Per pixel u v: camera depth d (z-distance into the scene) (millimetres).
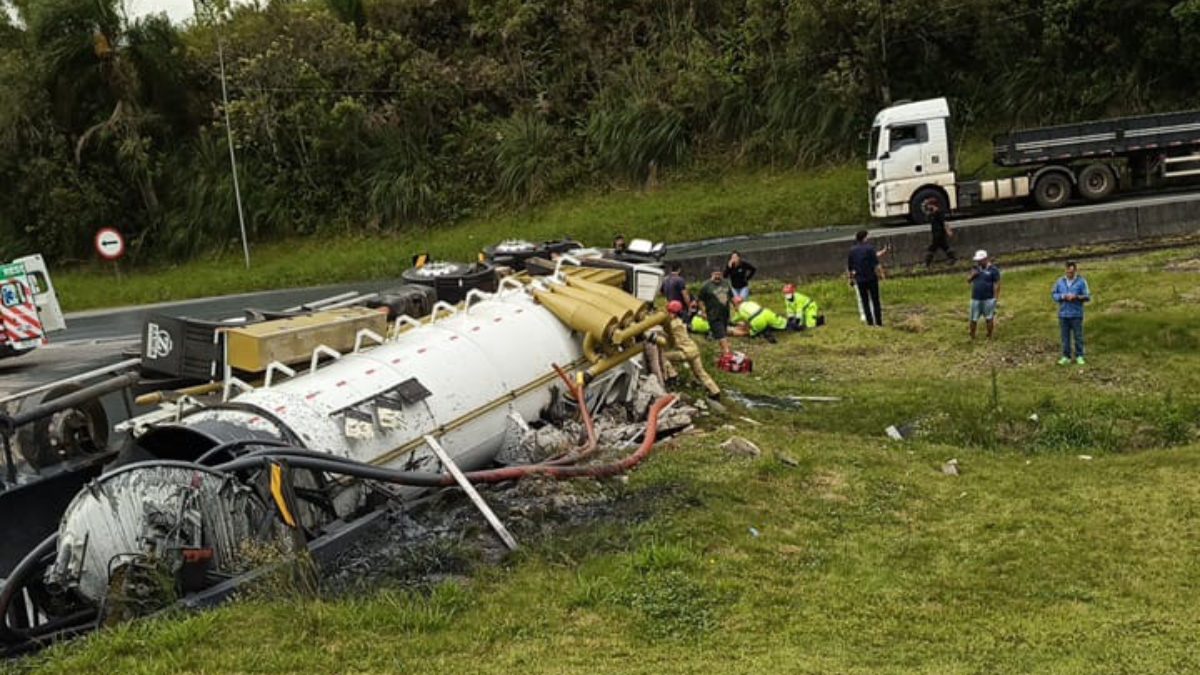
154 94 39844
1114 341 16250
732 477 10336
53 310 18969
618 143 37875
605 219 34812
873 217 30984
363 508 8805
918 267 23250
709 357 17031
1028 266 21859
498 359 10852
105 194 39562
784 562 8445
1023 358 16234
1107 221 22828
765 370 16656
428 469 9625
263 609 6758
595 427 11781
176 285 34188
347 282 32375
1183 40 33125
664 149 37625
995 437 13367
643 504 9500
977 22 35375
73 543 6766
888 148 26781
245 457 7633
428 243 36438
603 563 8094
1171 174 26359
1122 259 21375
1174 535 9266
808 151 35812
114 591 6766
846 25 35469
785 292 19078
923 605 7688
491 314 11656
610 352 12180
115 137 39281
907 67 36594
